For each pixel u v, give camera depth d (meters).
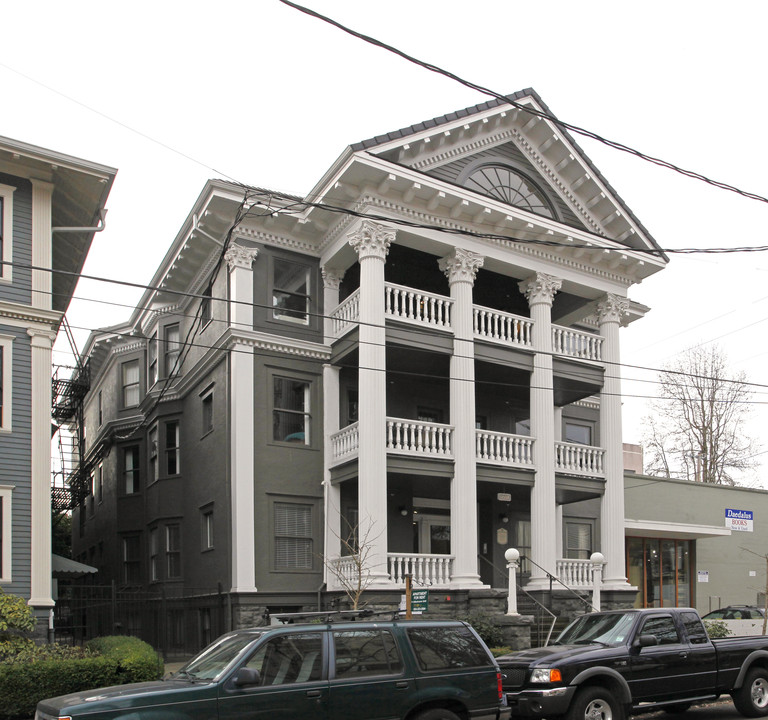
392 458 21.09
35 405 18.06
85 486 33.88
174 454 26.94
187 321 26.88
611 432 25.27
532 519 23.30
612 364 25.58
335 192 21.69
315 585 21.92
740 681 13.63
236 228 22.69
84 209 20.12
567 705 11.69
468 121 23.09
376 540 20.00
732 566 33.88
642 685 12.55
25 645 15.55
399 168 21.28
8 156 18.25
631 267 25.95
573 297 26.88
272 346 22.59
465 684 10.20
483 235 20.34
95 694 8.87
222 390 22.78
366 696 9.58
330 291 23.77
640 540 31.30
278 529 21.81
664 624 13.34
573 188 25.59
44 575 17.50
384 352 21.20
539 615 21.81
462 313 22.59
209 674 9.32
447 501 25.64
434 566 21.08
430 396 25.38
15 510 17.47
